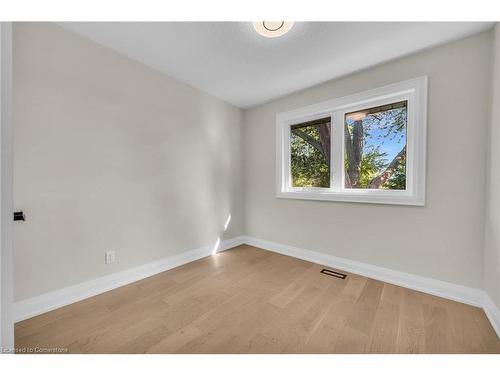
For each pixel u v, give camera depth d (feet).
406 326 4.56
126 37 5.52
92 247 5.76
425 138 5.81
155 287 6.28
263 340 4.17
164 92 7.32
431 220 5.84
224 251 9.62
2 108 2.42
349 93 7.30
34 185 4.83
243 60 6.50
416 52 5.94
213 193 9.23
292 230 9.02
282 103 9.24
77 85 5.41
